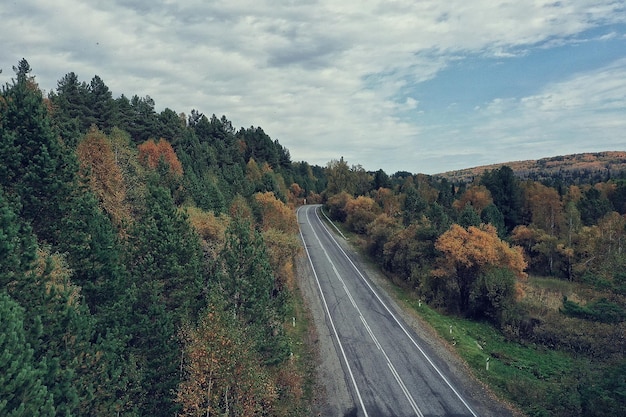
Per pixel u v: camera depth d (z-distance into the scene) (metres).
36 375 11.95
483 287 39.75
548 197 78.81
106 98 61.59
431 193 103.75
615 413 19.80
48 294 15.70
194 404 16.97
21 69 39.16
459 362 30.17
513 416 23.83
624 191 81.44
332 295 43.84
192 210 39.69
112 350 16.69
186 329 20.45
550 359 32.66
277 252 40.34
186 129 84.44
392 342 33.19
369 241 60.19
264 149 122.50
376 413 24.12
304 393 26.00
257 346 22.94
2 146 20.22
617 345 24.33
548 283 55.53
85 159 33.66
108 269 21.62
